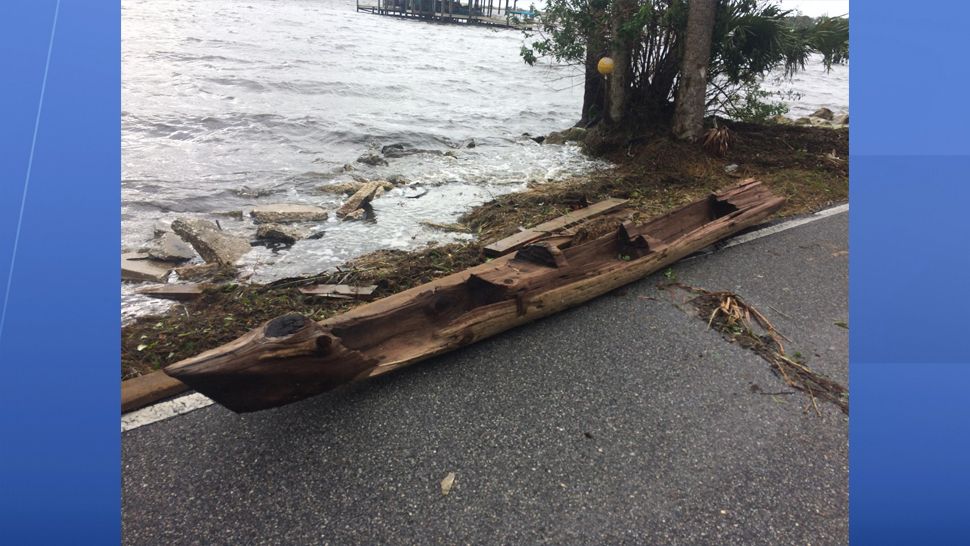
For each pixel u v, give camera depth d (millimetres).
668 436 2355
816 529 1949
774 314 3438
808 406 2584
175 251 4262
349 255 4402
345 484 2064
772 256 4297
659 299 3576
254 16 27688
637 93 7473
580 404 2529
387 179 6523
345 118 9773
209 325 3150
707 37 6555
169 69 12477
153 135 8039
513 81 15367
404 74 15211
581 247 3541
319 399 2520
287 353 2072
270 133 8562
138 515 1918
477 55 21609
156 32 17547
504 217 5078
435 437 2295
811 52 7672
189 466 2129
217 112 9445
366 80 13648
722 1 6953
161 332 3066
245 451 2211
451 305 2955
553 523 1927
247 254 4383
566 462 2189
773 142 7367
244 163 7098
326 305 3441
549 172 6836
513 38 32750
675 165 6504
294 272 4074
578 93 14070
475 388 2617
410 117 10336
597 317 3322
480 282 3004
